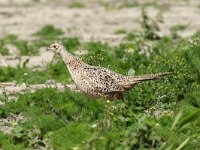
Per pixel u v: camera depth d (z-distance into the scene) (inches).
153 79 983.0
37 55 1542.8
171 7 2456.9
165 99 1035.3
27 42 1764.3
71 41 1669.5
